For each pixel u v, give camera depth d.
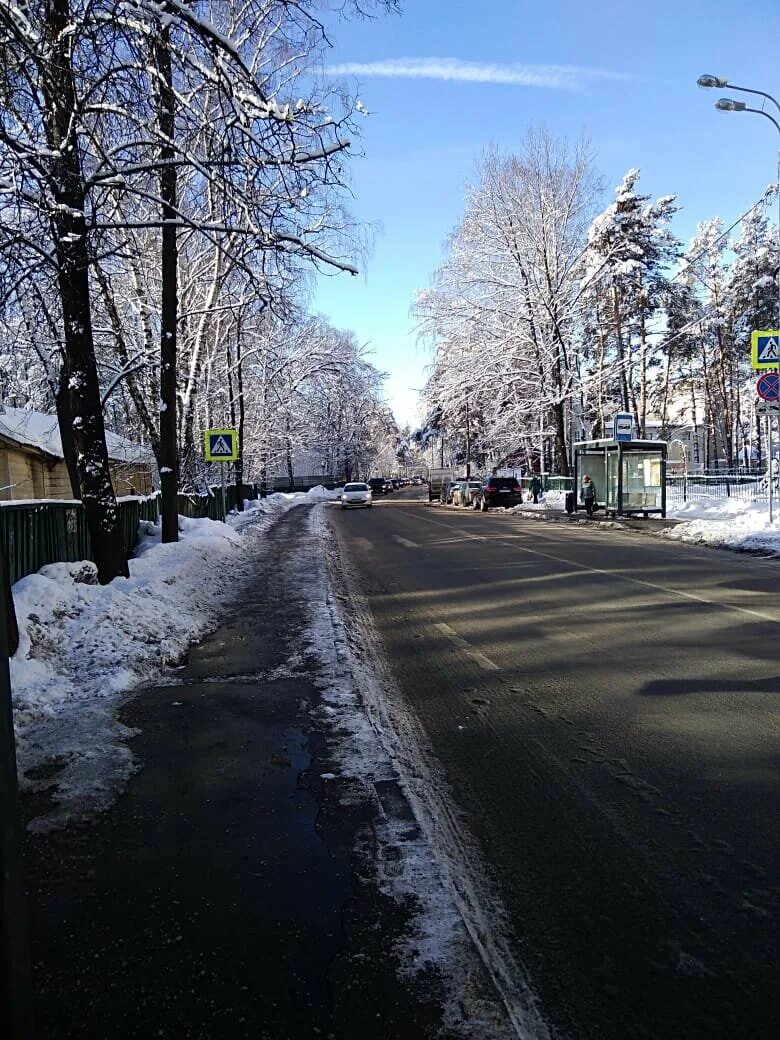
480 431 50.12
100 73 8.52
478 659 7.90
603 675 7.07
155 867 3.83
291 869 3.77
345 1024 2.69
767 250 52.75
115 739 5.71
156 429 23.56
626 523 25.27
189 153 9.42
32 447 22.80
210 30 7.59
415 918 3.33
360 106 9.12
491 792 4.63
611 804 4.41
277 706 6.43
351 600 11.92
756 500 27.77
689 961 2.99
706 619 9.27
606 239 45.94
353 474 93.06
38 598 8.59
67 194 9.52
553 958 3.03
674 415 81.69
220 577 14.55
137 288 21.31
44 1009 2.79
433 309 40.34
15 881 2.15
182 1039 2.63
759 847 3.88
